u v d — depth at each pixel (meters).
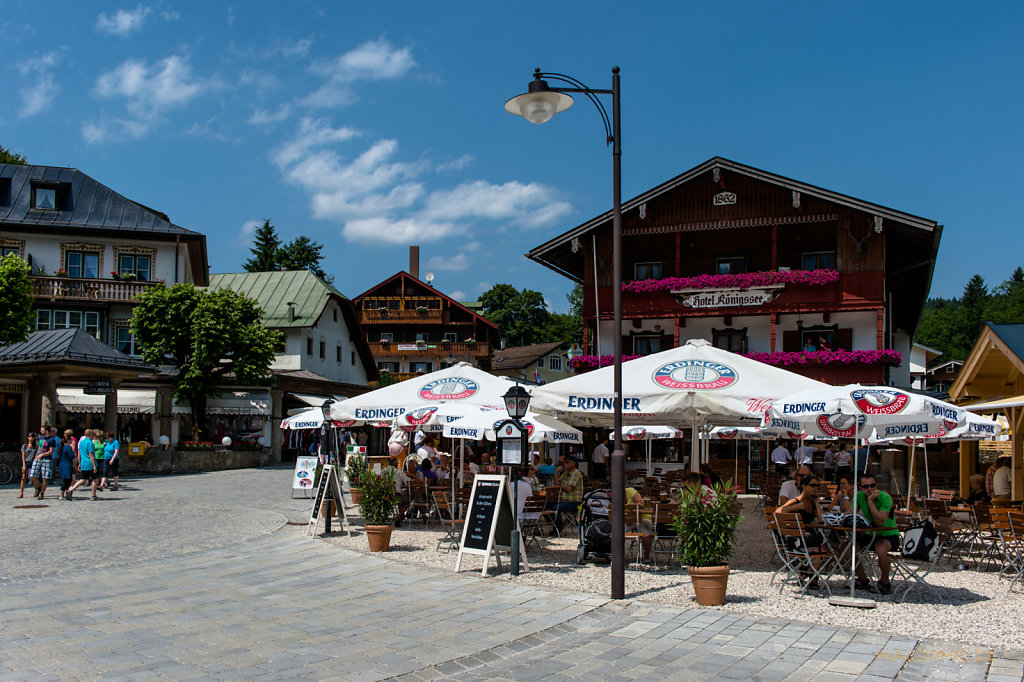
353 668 7.41
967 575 12.02
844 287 32.47
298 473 23.69
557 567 12.64
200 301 37.44
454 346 65.75
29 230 42.28
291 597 10.45
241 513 19.95
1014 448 18.02
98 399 36.22
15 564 12.45
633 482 20.58
